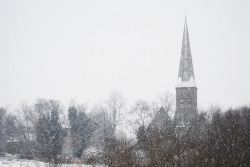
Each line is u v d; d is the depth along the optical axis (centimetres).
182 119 7906
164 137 2922
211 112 7325
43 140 8138
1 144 8856
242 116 5531
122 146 2703
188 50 10706
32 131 8969
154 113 8831
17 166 3772
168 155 2612
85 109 9638
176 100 10312
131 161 2602
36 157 7356
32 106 10050
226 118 4822
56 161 3275
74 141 7956
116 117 9481
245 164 2509
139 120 8800
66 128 8912
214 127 4253
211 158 2536
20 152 8188
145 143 3147
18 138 9394
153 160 2584
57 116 9000
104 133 8662
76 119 8856
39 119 8981
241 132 3659
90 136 8688
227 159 2498
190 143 2875
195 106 10138
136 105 9138
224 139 3167
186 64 10575
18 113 10206
